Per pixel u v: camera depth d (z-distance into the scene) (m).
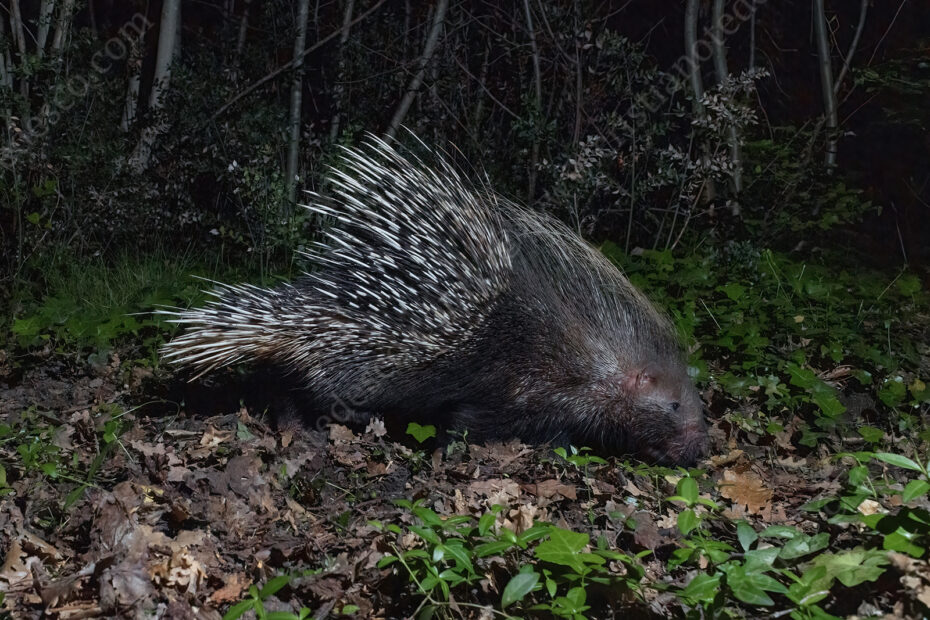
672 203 2.72
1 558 1.42
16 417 1.87
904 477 1.71
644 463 1.76
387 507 1.58
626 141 2.73
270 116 2.68
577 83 2.69
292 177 2.63
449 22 2.78
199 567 1.37
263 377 1.95
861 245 2.96
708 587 1.20
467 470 1.68
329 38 2.67
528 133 2.59
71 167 2.54
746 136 2.84
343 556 1.41
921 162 3.15
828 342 2.08
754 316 2.20
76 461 1.65
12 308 2.30
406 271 1.77
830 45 3.27
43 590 1.32
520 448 1.80
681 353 1.89
